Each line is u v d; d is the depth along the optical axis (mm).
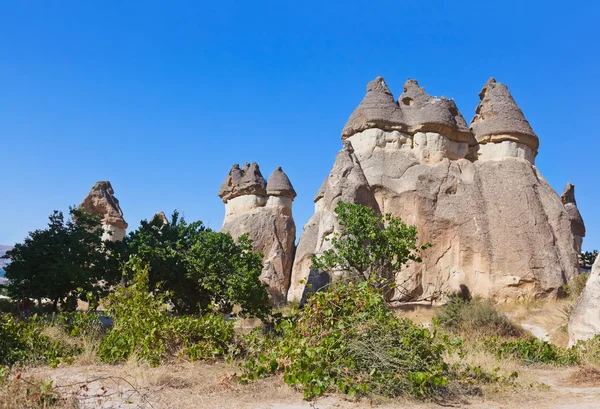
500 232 29141
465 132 32375
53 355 10336
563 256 29062
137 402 7156
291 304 31234
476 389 8555
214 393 7793
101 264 23984
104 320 17719
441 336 10859
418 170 30828
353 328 8562
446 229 29672
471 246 29125
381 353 8211
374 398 7621
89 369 9445
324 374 8000
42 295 22516
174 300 23172
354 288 9789
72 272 22047
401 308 26938
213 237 22781
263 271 38469
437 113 31750
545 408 7543
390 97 32906
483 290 28328
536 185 30797
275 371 8781
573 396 8453
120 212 42938
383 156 31375
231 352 10445
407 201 30156
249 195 43625
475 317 20031
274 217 42500
